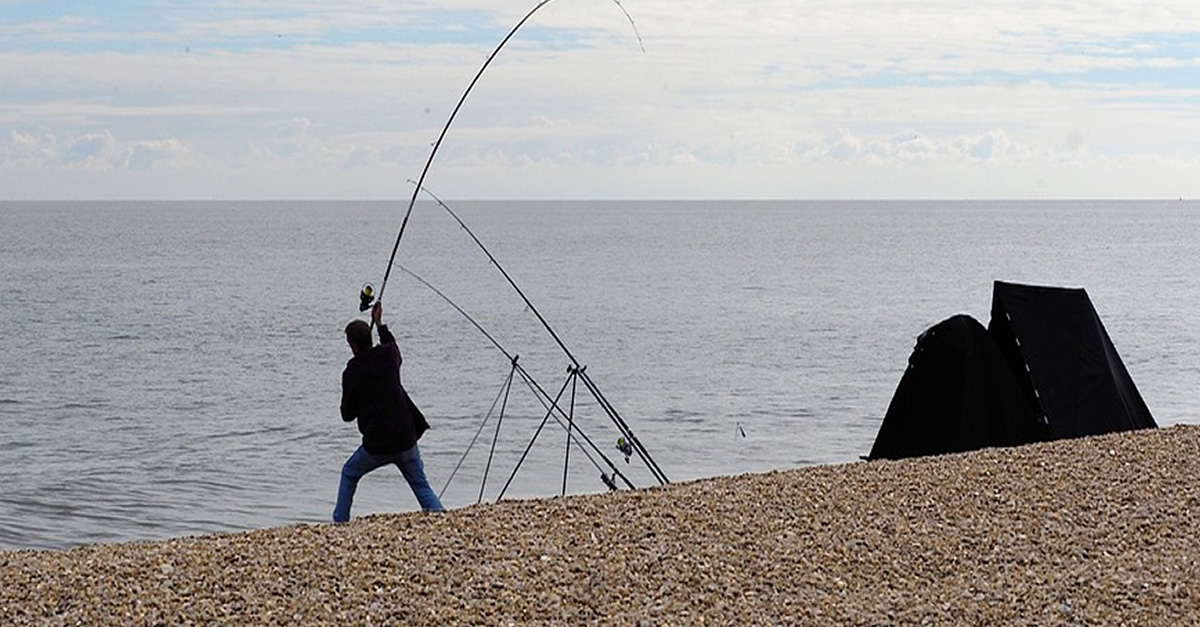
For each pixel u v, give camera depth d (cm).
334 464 1959
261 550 738
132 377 3031
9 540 1468
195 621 621
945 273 7519
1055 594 688
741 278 7000
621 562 731
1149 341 3825
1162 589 693
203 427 2336
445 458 1997
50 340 3806
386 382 908
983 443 1272
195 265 7819
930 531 805
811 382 2948
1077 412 1278
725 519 824
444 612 644
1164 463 975
